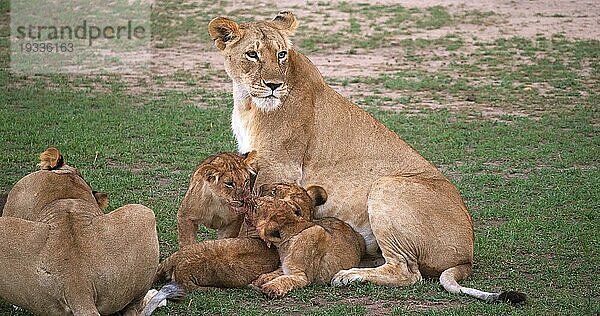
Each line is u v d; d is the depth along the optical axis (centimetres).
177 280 1021
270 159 1160
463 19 3369
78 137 1814
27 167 1606
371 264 1159
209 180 1085
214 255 1026
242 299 1009
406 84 2455
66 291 834
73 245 843
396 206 1100
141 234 866
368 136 1182
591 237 1298
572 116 2166
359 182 1161
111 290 853
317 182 1168
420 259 1100
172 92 2316
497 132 2005
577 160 1805
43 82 2356
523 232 1316
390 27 3228
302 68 1173
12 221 847
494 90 2422
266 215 1052
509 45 2972
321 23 3259
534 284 1101
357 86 2452
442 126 2044
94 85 2356
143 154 1742
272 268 1054
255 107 1159
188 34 3080
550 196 1521
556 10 3525
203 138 1888
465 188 1584
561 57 2820
